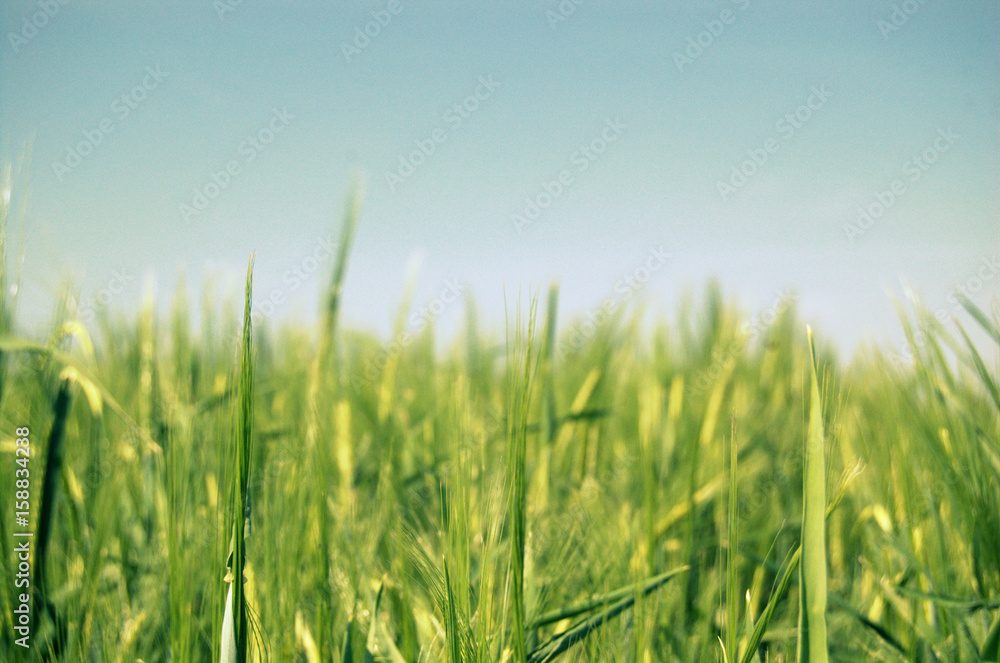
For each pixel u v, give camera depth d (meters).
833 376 1.14
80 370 1.23
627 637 1.24
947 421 1.23
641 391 1.91
